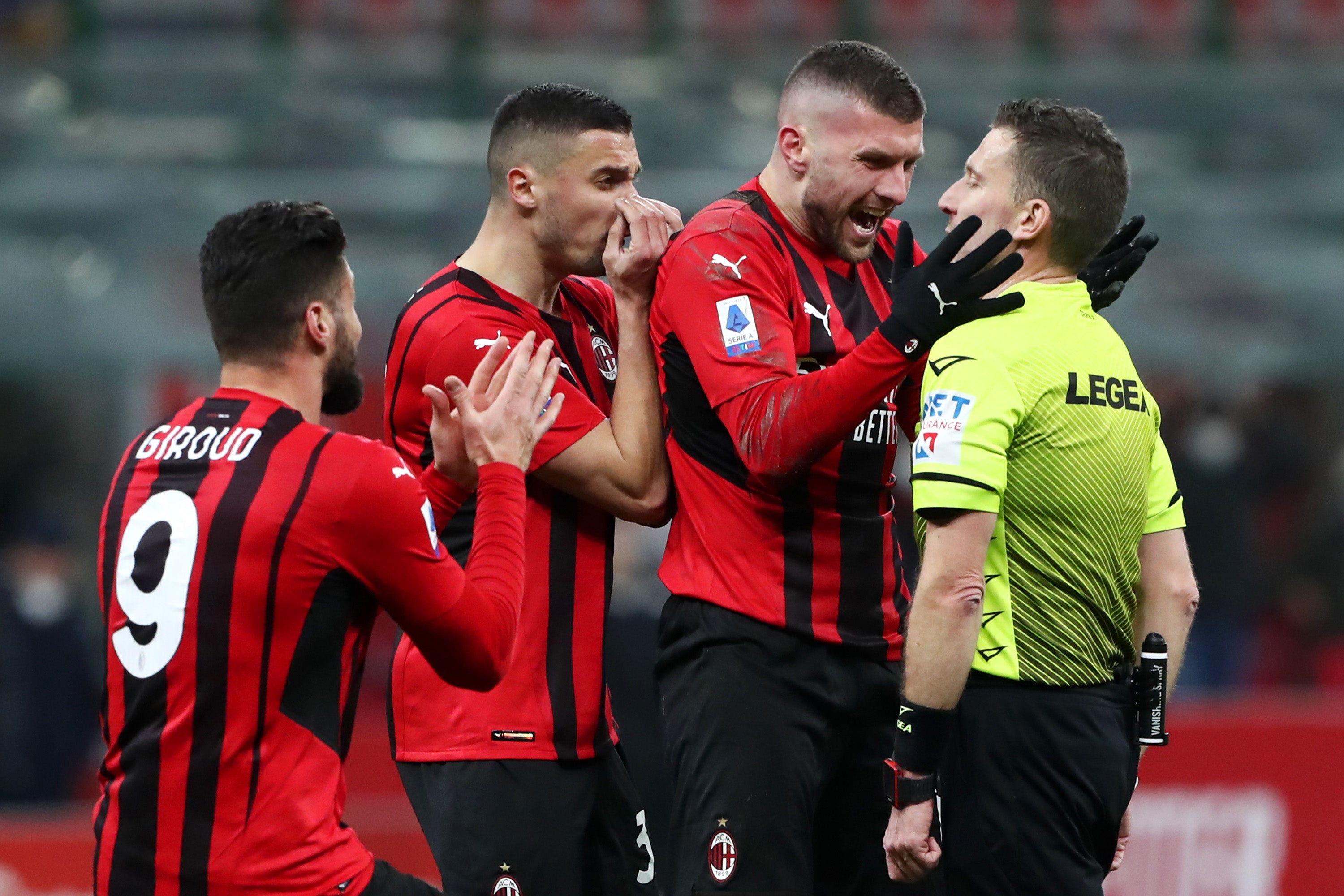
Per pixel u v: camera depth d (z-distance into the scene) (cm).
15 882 2095
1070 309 1045
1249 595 3319
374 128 4412
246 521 927
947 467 988
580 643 1227
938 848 1022
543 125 1201
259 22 4744
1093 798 1034
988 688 1036
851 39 5097
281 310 977
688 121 4450
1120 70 4953
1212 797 2319
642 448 1180
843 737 1173
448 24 4831
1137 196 4444
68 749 2752
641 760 2342
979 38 5147
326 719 948
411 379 1220
